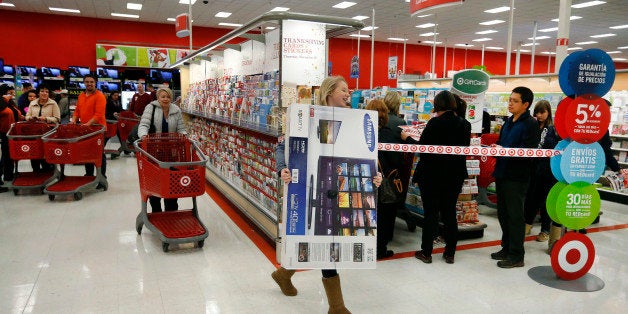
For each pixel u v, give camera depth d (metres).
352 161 2.37
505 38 20.64
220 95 6.30
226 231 4.55
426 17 15.91
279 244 3.61
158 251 3.91
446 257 3.84
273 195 3.98
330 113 2.34
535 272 3.63
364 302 3.01
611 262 3.96
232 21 17.17
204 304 2.90
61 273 3.36
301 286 3.22
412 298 3.09
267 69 4.22
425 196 3.74
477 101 4.53
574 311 2.94
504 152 3.48
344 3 14.00
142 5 14.30
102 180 6.23
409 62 23.58
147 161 4.02
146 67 15.30
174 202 4.66
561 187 3.42
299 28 3.67
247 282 3.28
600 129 3.32
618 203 6.62
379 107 3.73
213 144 6.82
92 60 16.69
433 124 3.61
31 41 15.73
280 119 3.68
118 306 2.84
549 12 14.63
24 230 4.41
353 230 2.36
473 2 13.26
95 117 6.07
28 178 6.21
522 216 3.71
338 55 21.75
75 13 15.73
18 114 6.77
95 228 4.55
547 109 4.58
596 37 19.59
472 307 2.96
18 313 2.71
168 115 4.50
